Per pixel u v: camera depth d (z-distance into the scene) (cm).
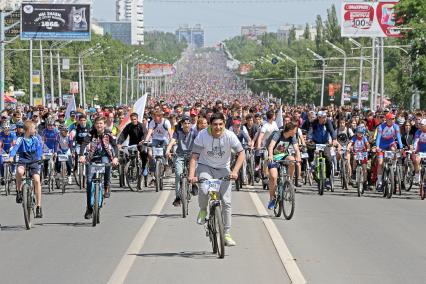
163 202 4691
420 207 4669
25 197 3622
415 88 14125
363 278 2567
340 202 4859
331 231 3581
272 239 3300
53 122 5600
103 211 4256
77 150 5862
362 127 5441
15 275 2588
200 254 2959
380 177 5419
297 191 5538
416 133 5291
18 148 3797
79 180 5728
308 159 5650
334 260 2873
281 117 7175
